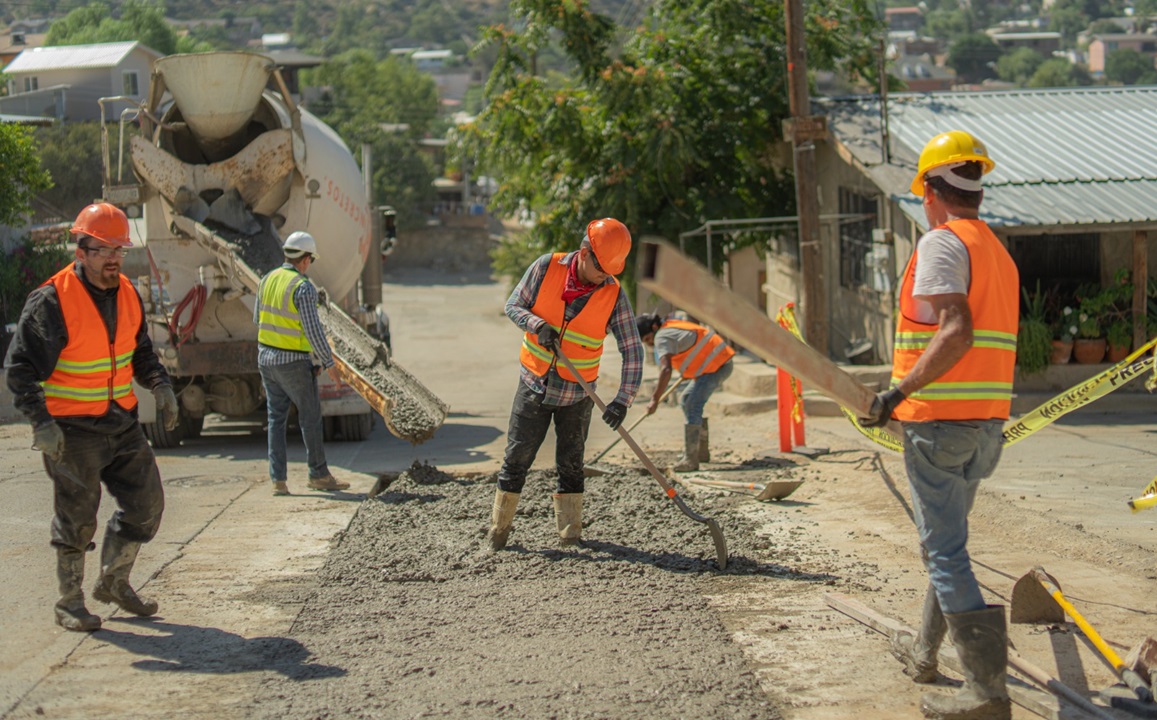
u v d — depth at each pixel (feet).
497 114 65.87
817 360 11.96
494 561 20.70
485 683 14.46
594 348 21.21
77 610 16.84
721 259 63.87
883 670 14.83
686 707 13.60
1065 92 60.23
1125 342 45.11
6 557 21.21
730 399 48.47
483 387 70.49
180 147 38.34
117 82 116.67
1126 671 13.39
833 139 55.16
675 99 62.90
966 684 13.20
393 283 187.83
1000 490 26.78
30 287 63.05
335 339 35.76
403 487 27.81
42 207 87.10
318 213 38.04
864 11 68.85
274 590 19.01
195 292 36.96
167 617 17.48
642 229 63.57
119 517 17.12
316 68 236.22
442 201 220.64
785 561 20.57
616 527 23.36
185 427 40.47
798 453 32.50
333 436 39.17
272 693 14.20
